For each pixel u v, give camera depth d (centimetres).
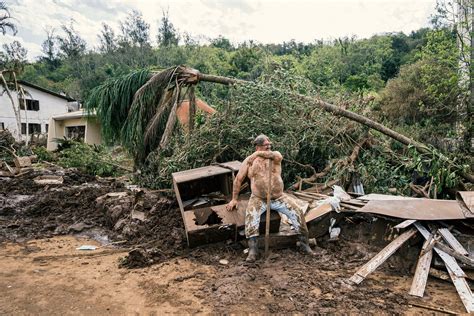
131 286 354
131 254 411
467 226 392
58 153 1605
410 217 395
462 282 323
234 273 369
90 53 5338
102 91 855
